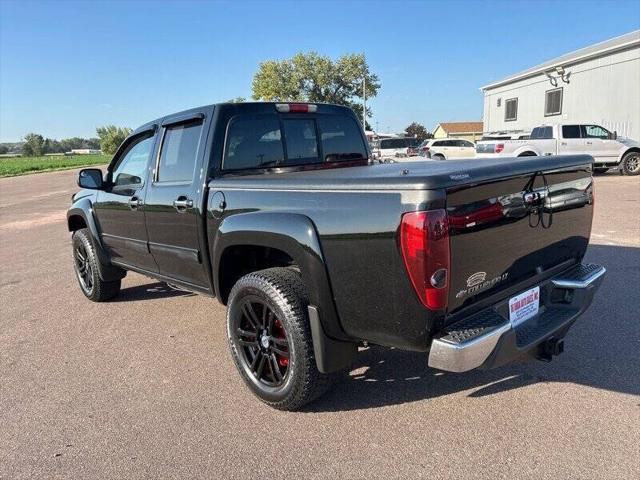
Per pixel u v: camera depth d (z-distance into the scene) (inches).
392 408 134.9
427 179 99.1
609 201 467.8
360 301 113.4
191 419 134.7
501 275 118.1
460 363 103.1
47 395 151.6
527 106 1025.5
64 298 252.4
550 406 131.5
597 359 155.6
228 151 157.6
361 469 111.2
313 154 183.6
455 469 109.3
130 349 183.6
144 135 191.0
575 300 136.9
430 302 102.3
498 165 114.8
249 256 154.5
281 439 123.7
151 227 180.2
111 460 118.7
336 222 114.3
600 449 113.0
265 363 138.9
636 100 754.2
